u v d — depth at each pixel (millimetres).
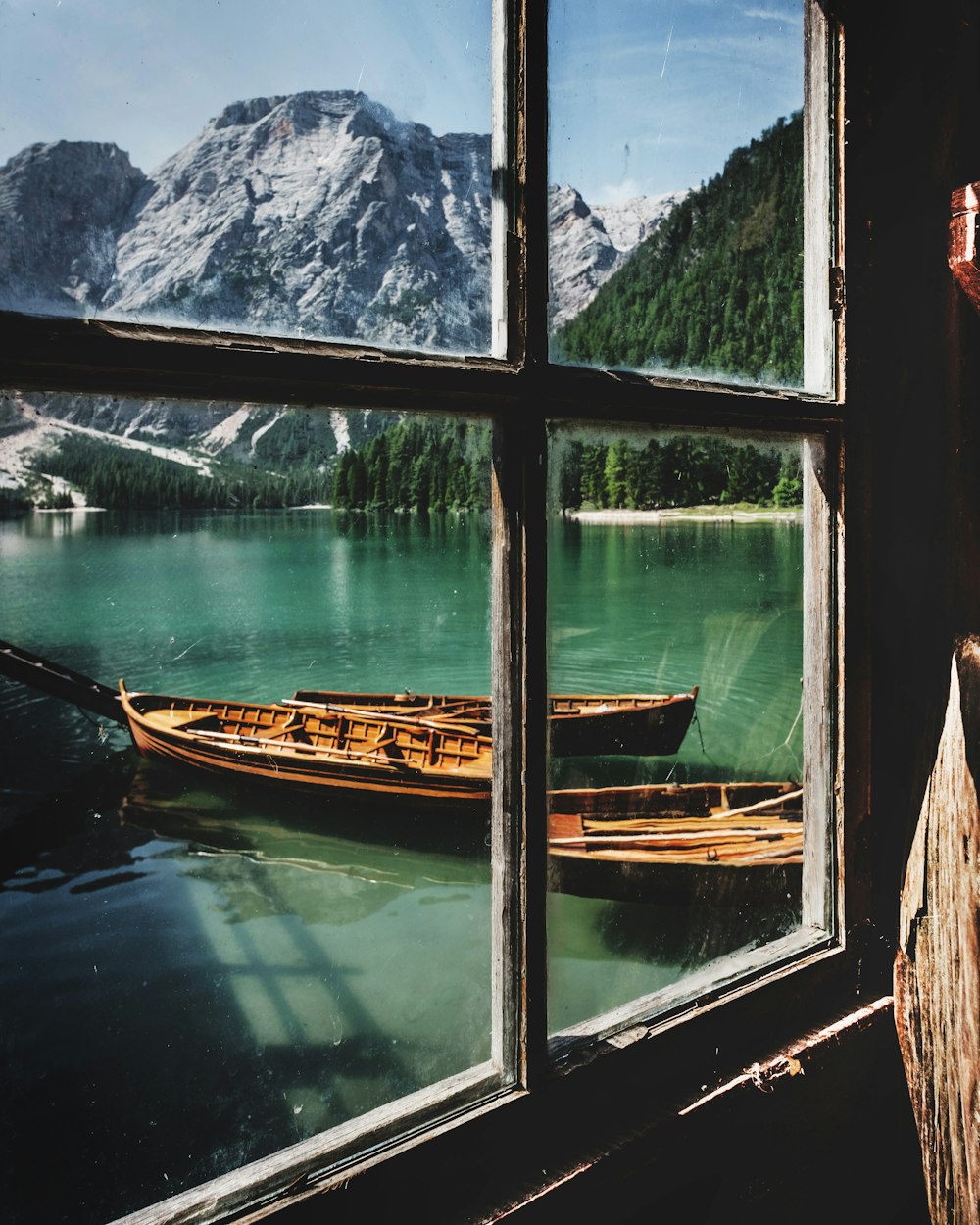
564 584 11570
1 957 4977
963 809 889
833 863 973
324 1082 3525
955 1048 896
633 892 3438
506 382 750
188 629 14008
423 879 5871
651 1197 818
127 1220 671
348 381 691
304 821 6391
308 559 18391
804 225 973
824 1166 933
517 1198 759
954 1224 912
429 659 13008
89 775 7789
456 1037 3896
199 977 4688
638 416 818
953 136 958
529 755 767
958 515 946
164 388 655
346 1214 705
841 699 956
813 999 950
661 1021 856
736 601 8891
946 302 960
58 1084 3535
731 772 6934
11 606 14711
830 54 931
